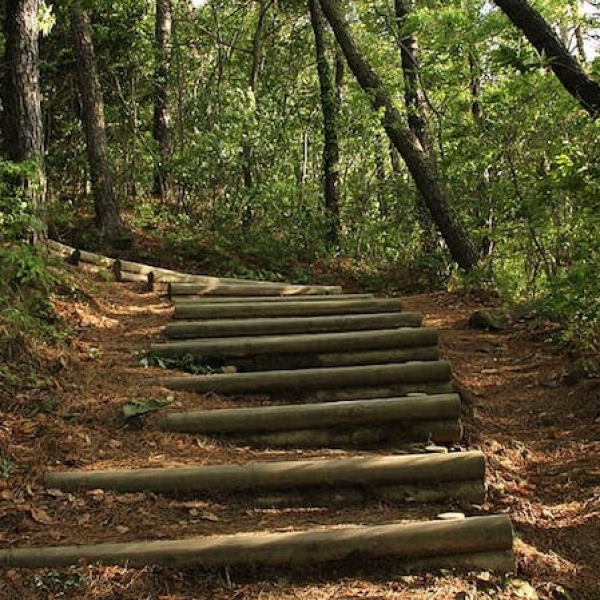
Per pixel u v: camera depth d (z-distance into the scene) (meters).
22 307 5.25
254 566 3.00
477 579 3.02
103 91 14.10
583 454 4.46
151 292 7.75
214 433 4.27
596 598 3.08
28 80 6.41
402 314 6.15
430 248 11.26
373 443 4.30
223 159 11.73
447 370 4.88
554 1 10.47
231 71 17.05
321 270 11.27
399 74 15.68
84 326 5.93
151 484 3.59
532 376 5.78
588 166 6.24
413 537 3.09
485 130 9.06
